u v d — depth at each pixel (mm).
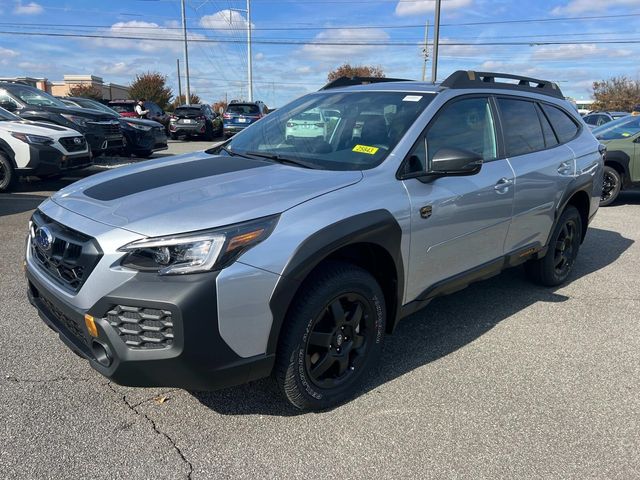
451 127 3543
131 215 2521
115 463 2447
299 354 2658
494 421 2859
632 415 2945
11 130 8484
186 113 23828
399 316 3230
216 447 2588
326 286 2680
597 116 21219
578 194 4883
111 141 11930
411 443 2660
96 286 2391
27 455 2469
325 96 4070
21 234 6195
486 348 3703
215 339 2363
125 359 2361
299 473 2434
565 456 2594
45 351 3434
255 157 3469
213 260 2332
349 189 2848
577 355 3627
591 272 5457
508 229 3949
